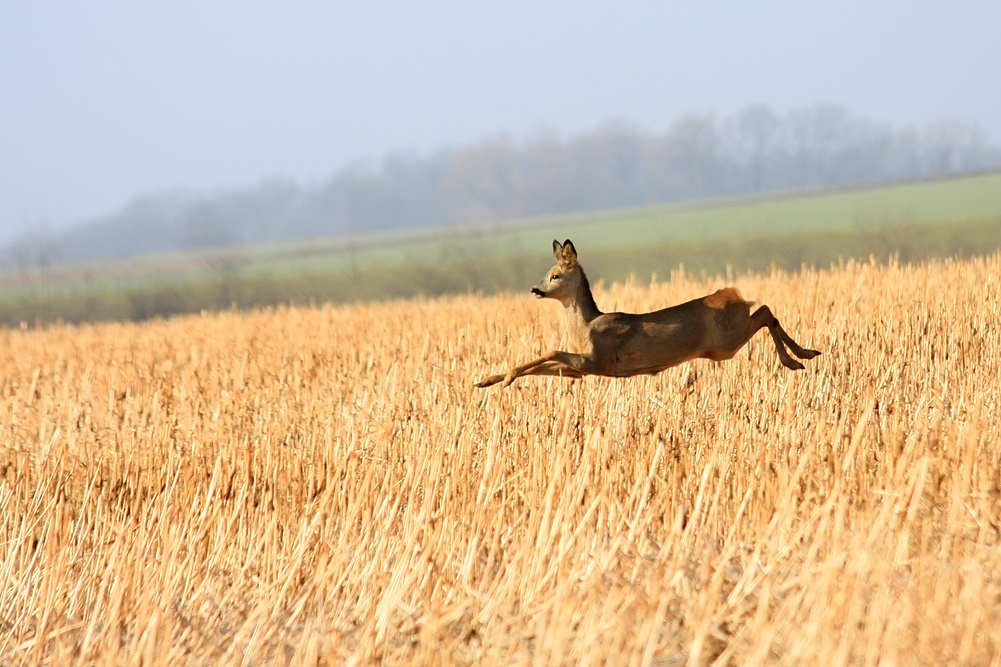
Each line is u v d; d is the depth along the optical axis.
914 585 18.61
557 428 29.42
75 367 55.56
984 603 17.83
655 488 26.36
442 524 23.92
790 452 25.33
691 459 27.47
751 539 23.23
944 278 51.81
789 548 19.97
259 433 34.66
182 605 23.03
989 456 24.53
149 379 47.22
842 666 16.11
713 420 31.48
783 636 17.94
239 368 46.62
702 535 22.14
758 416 30.50
